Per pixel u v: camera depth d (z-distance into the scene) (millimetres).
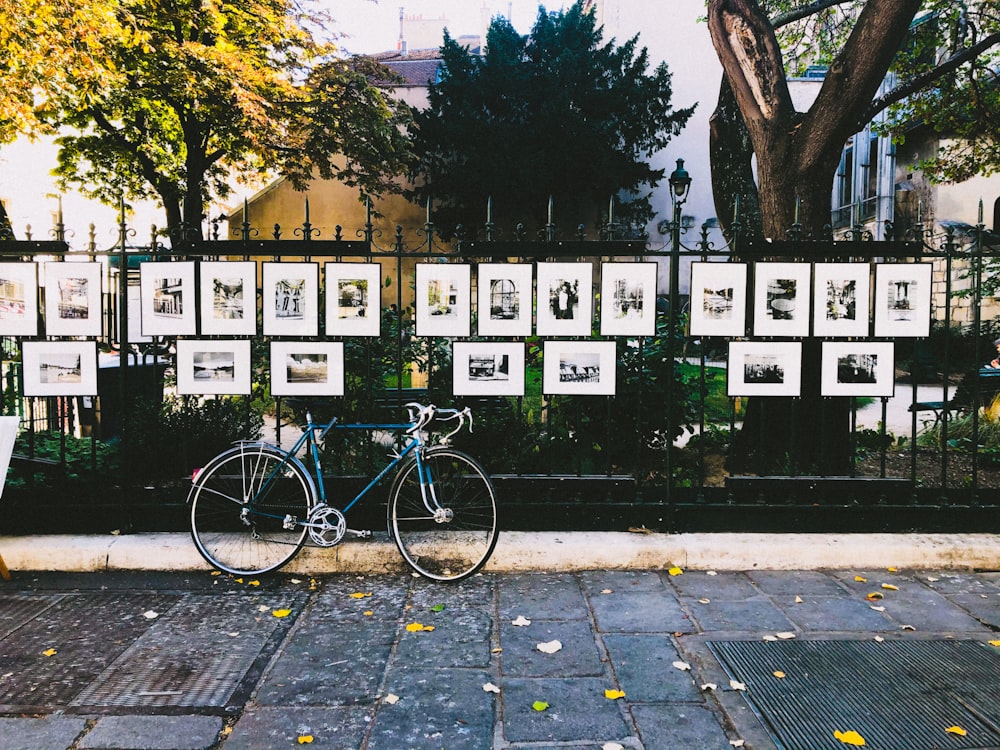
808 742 2496
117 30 7949
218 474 4219
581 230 4273
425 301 4297
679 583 3947
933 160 10562
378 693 2828
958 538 4270
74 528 4371
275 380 4258
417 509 4164
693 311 4285
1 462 3881
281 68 12477
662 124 20656
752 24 5715
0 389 4500
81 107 11000
